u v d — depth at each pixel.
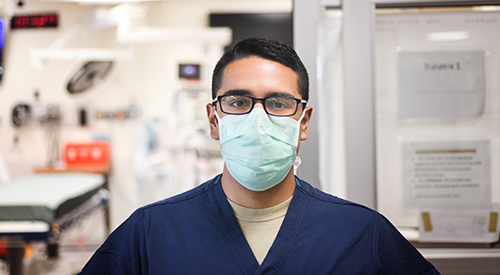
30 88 3.87
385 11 1.34
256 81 0.80
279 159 0.81
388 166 1.34
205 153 3.70
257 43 0.82
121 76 3.91
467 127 1.32
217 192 0.88
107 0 3.11
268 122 0.81
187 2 3.89
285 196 0.87
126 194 3.90
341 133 1.35
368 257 0.81
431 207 1.33
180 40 3.35
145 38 3.29
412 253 0.87
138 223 0.84
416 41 1.33
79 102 3.86
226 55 0.85
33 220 2.07
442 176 1.33
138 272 0.82
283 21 3.78
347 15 1.31
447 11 1.33
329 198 0.92
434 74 1.33
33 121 3.81
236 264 0.78
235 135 0.82
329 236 0.82
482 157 1.32
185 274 0.77
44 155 3.88
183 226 0.83
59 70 3.88
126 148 3.91
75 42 3.89
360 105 1.31
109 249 0.84
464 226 1.32
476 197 1.32
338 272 0.78
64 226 2.26
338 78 1.35
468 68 1.33
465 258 1.30
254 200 0.85
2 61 3.82
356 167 1.30
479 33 1.33
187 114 3.73
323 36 1.35
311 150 1.32
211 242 0.81
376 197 1.31
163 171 3.73
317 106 1.32
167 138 3.77
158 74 3.93
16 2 3.15
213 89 0.88
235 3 3.87
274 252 0.80
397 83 1.33
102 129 3.90
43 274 2.88
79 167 3.68
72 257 3.27
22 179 3.05
